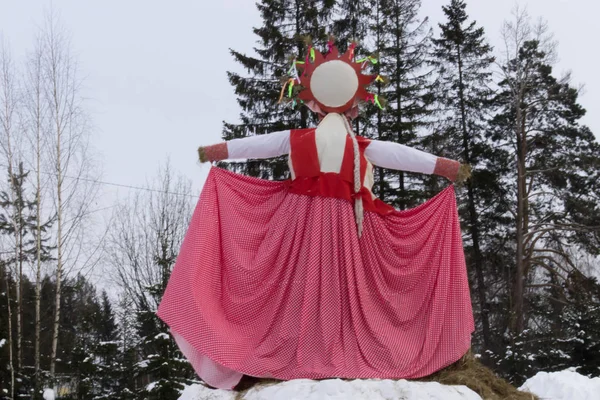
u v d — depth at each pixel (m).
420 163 4.93
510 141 26.88
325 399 3.73
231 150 4.95
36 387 16.45
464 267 4.71
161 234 23.81
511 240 26.14
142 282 24.50
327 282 4.47
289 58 5.27
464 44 26.77
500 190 26.16
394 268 4.67
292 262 4.54
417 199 21.83
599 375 16.41
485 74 26.80
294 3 20.86
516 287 23.67
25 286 23.70
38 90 19.67
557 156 26.52
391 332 4.47
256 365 4.27
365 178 4.87
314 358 4.29
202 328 4.35
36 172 19.22
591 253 26.33
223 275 4.65
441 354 4.46
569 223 26.28
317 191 4.64
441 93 26.80
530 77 26.70
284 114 20.72
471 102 26.69
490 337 23.19
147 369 13.42
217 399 4.18
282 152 4.95
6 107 19.33
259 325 4.48
